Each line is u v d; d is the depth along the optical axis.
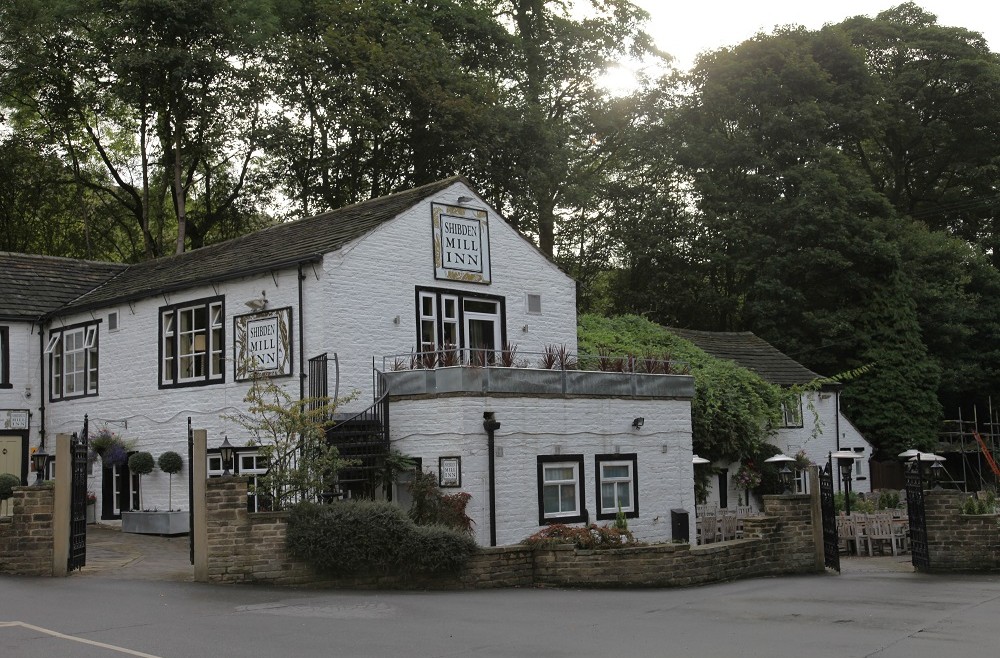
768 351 39.28
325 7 39.59
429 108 38.28
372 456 19.67
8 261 30.39
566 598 14.96
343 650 10.36
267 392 20.25
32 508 15.77
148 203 43.50
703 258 47.09
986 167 52.59
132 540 21.94
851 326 44.69
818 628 12.17
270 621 12.11
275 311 22.56
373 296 22.55
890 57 55.22
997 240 53.41
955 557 20.23
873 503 30.92
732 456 31.08
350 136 40.09
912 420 44.06
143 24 36.62
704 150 46.94
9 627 11.41
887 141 56.09
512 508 20.08
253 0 37.88
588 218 49.09
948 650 10.68
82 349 27.88
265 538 15.64
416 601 14.27
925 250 47.84
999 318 49.47
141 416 25.81
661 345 33.84
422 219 23.72
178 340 25.05
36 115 41.94
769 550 19.45
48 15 36.88
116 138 45.06
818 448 36.81
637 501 22.58
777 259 45.00
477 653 10.33
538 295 26.17
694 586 16.94
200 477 15.52
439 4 42.94
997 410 49.25
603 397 22.16
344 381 21.78
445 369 19.78
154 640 10.76
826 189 45.06
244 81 38.44
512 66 45.78
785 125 46.09
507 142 40.78
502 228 25.58
